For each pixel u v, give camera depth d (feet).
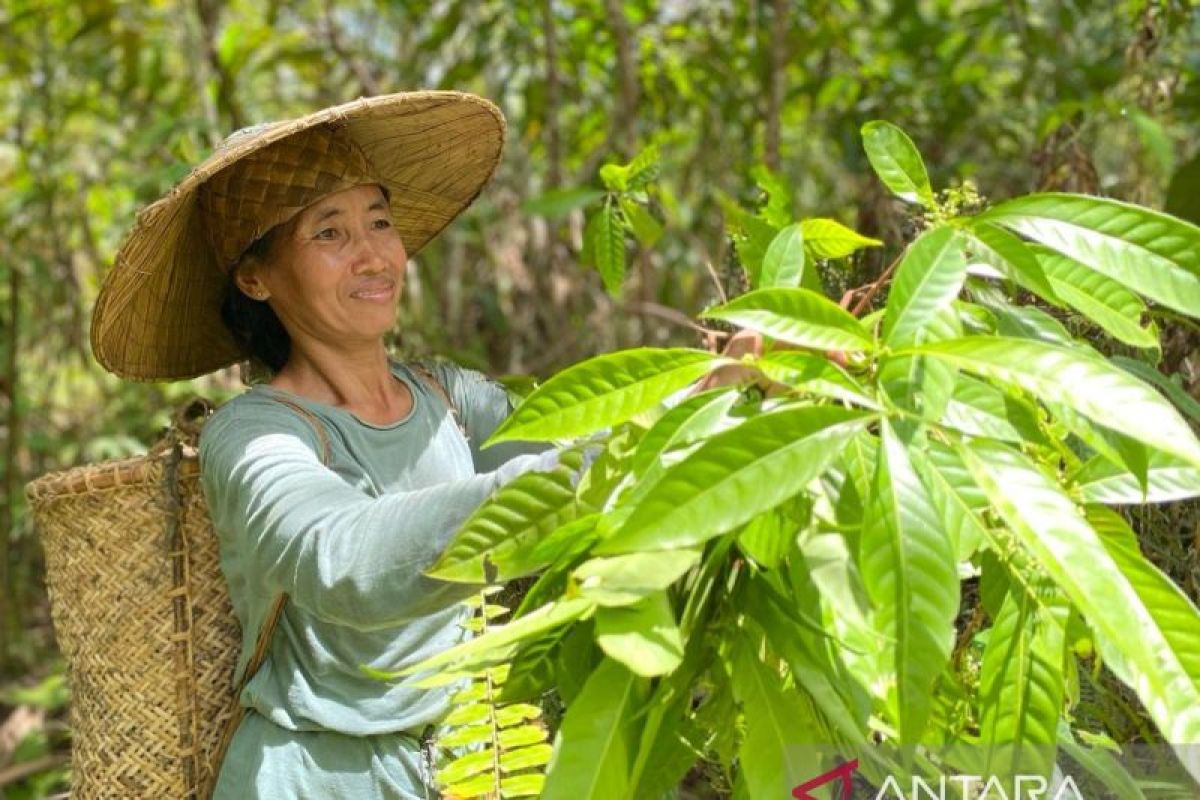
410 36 13.60
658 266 12.87
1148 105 8.11
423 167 6.49
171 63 14.94
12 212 13.16
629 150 10.89
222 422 5.40
